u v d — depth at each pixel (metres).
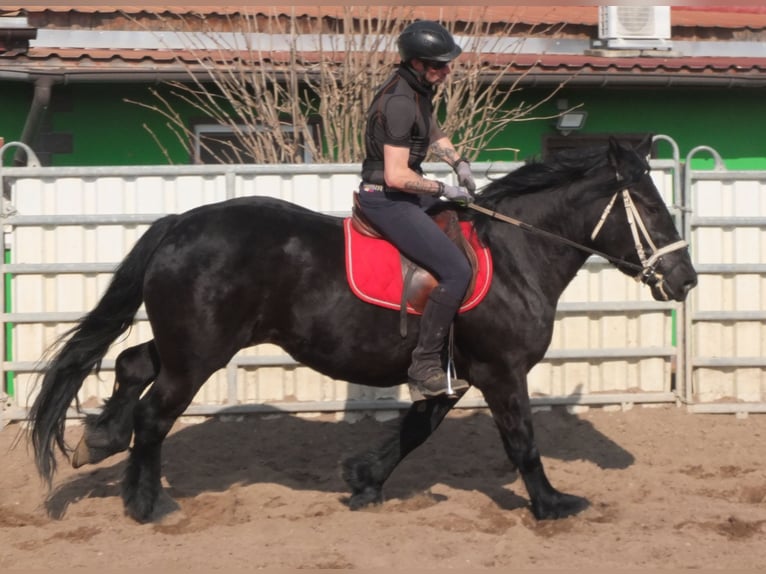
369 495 5.93
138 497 5.61
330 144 9.19
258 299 5.47
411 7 9.61
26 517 5.85
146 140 11.09
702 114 11.88
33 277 7.92
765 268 8.19
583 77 10.95
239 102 10.09
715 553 4.99
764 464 6.98
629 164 5.61
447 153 5.72
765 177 8.17
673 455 7.20
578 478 6.62
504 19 11.69
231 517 5.80
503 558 4.91
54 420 5.55
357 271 5.43
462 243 5.46
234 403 7.96
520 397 5.64
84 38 11.28
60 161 11.00
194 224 5.48
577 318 8.17
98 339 5.60
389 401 8.02
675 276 5.61
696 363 8.21
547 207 5.72
